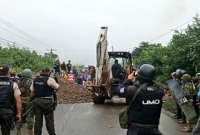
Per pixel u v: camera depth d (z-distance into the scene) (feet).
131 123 23.02
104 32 82.23
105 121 54.19
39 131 36.32
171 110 63.36
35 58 159.63
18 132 37.37
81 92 94.58
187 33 75.00
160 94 23.00
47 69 36.58
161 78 82.43
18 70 99.91
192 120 45.85
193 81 48.83
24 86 40.27
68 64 135.33
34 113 36.29
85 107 73.67
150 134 22.79
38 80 36.14
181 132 45.06
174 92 48.70
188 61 73.72
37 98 36.01
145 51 144.25
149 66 23.35
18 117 31.19
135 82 23.50
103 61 80.23
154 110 22.86
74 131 45.60
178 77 49.57
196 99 46.44
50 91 36.11
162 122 52.80
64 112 64.85
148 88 22.89
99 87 79.92
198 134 25.49
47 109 35.99
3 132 30.89
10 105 30.81
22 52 152.66
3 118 30.42
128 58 86.33
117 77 79.20
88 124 51.21
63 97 86.74
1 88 30.58
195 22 74.08
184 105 46.78
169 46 83.71
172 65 77.82
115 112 65.31
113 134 43.93
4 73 30.86
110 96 79.15
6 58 131.64
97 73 82.23
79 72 156.15
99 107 73.77
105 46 81.00
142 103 22.72
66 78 120.57
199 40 67.36
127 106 23.15
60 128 47.60
